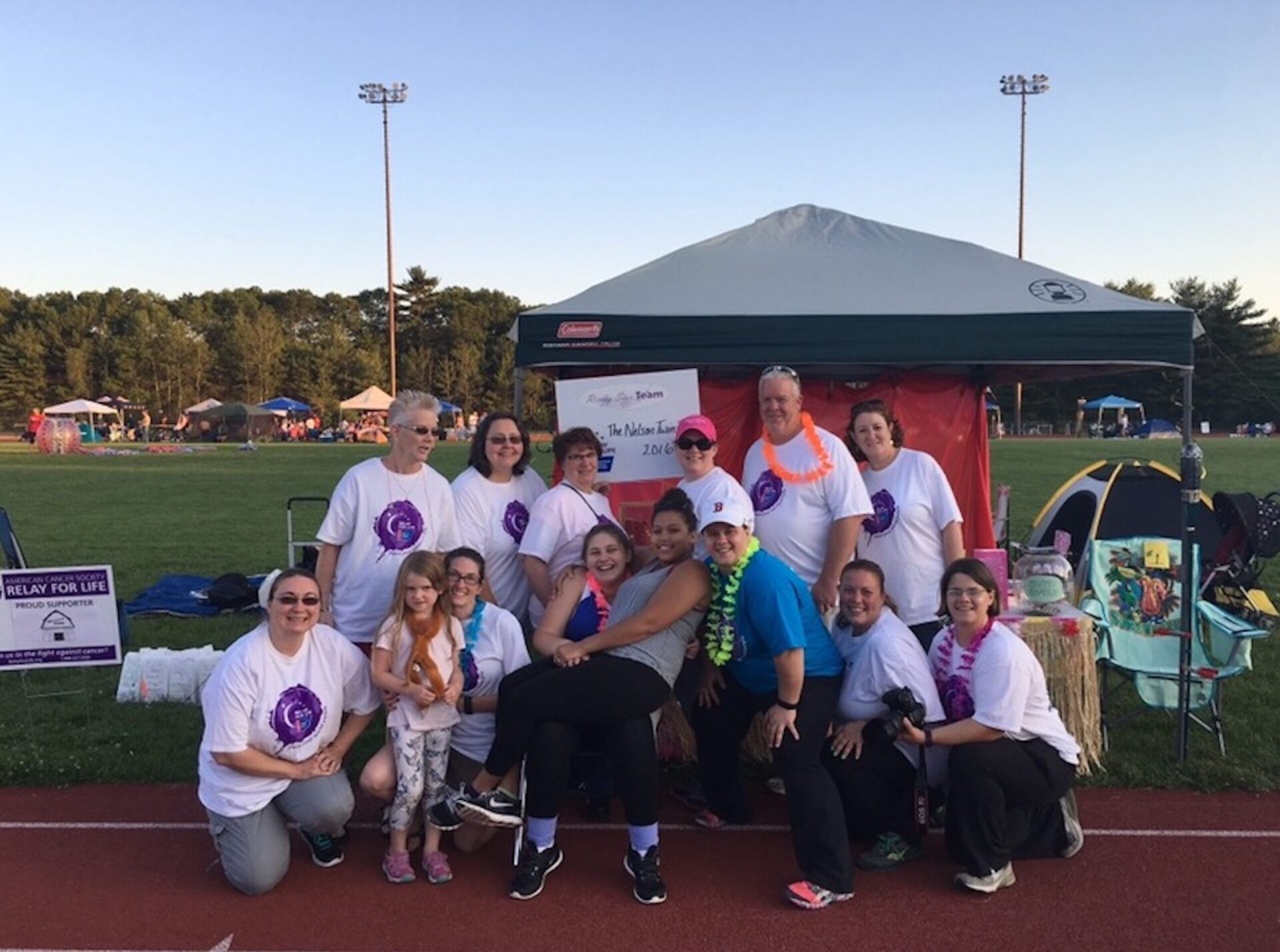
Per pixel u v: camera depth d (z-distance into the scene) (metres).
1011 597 5.23
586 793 4.42
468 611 4.03
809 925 3.48
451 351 75.44
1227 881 3.79
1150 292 76.31
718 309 5.94
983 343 5.76
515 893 3.68
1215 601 6.66
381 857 4.04
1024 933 3.42
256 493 20.22
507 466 4.67
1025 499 18.02
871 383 7.89
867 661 3.93
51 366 73.44
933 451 7.93
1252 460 29.02
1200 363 62.22
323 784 3.79
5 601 5.88
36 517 15.99
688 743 4.88
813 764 3.73
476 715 4.00
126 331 75.56
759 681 3.91
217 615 8.59
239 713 3.60
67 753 5.16
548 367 6.43
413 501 4.30
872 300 6.05
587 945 3.36
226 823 3.64
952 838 3.80
